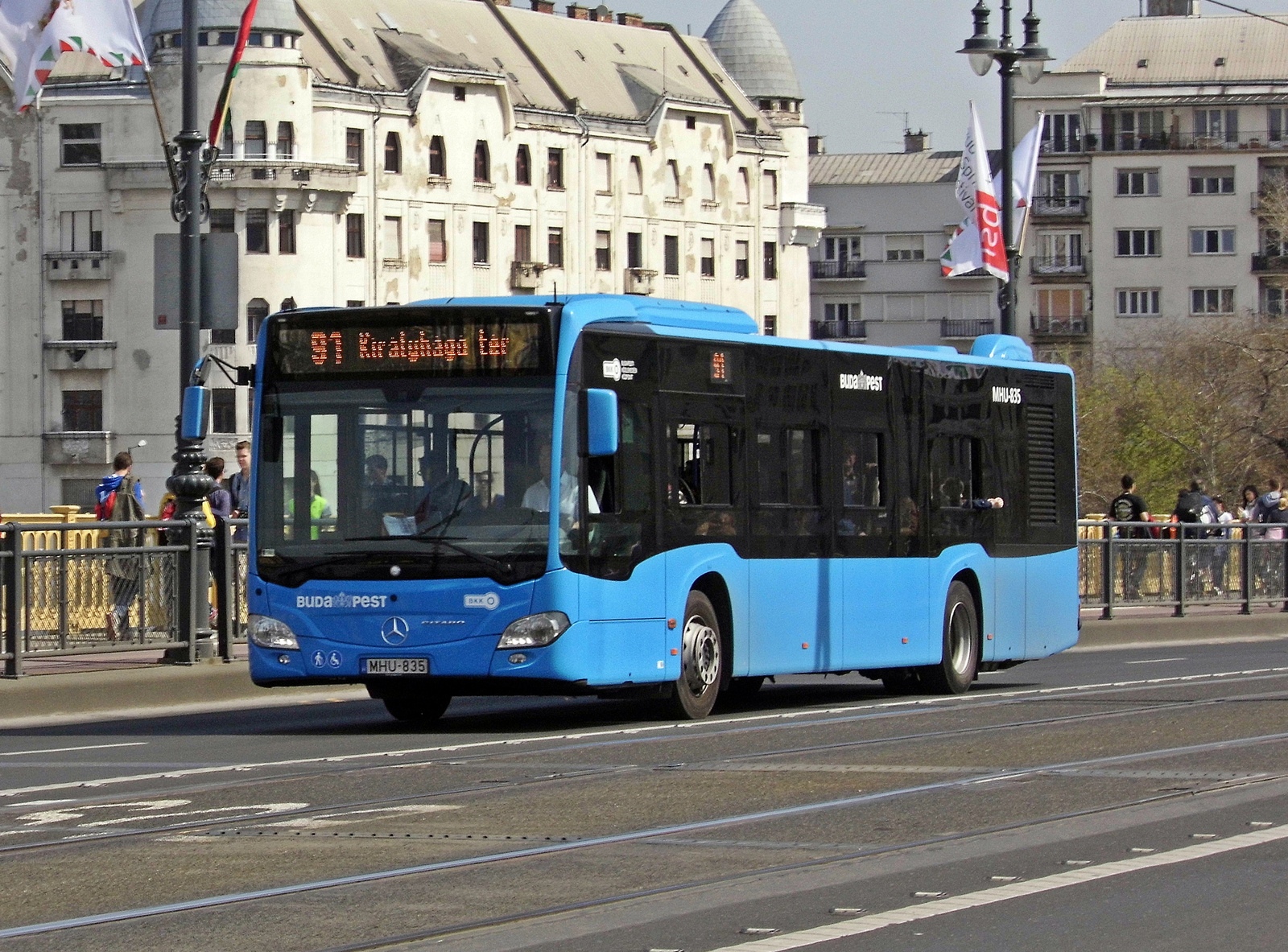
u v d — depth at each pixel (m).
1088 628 47.34
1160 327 157.75
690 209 179.00
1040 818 16.88
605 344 25.75
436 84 156.00
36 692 28.91
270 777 20.36
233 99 144.00
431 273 156.38
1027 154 55.19
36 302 149.25
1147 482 129.88
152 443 147.88
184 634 31.72
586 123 168.25
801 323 191.50
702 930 12.49
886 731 24.73
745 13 193.12
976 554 33.47
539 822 16.86
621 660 25.72
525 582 24.89
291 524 25.80
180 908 13.33
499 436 25.19
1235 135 186.50
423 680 25.19
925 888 13.82
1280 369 123.38
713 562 27.42
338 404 25.75
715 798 18.30
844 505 30.23
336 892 13.82
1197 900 13.35
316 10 153.75
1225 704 27.58
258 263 144.50
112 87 147.88
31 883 14.30
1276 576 54.50
